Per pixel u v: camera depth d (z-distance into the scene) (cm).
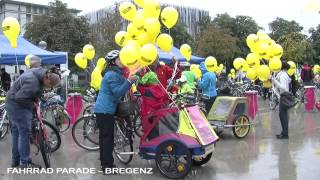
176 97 702
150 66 758
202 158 711
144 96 671
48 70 696
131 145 720
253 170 682
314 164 716
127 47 619
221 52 4097
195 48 4350
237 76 2506
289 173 658
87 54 1193
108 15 3578
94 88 1138
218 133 1013
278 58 1083
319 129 1137
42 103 1033
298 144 908
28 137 693
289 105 972
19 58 1347
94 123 854
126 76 669
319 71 2434
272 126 1205
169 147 636
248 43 1121
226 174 660
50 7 3516
